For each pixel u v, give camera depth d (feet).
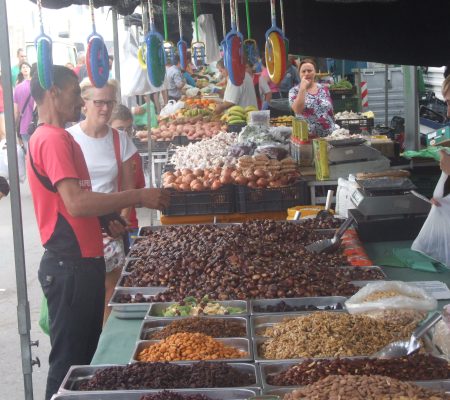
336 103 46.60
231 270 12.04
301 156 22.09
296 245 13.92
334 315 9.80
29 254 26.81
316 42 20.76
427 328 8.86
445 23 19.61
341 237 13.99
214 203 18.94
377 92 47.62
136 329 10.75
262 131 24.54
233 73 12.28
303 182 19.13
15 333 19.12
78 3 16.17
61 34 60.03
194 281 12.05
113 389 8.22
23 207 34.47
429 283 12.14
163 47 13.21
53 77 11.49
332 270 12.53
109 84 14.60
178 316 10.61
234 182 19.06
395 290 10.55
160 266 12.69
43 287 11.76
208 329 10.04
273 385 8.14
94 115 14.55
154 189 12.05
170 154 26.53
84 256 11.63
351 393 7.08
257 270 11.96
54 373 11.71
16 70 49.49
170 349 9.14
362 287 11.61
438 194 13.84
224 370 8.45
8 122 11.77
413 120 29.07
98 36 12.45
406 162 22.08
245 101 34.45
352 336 9.27
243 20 21.50
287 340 9.36
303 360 8.66
